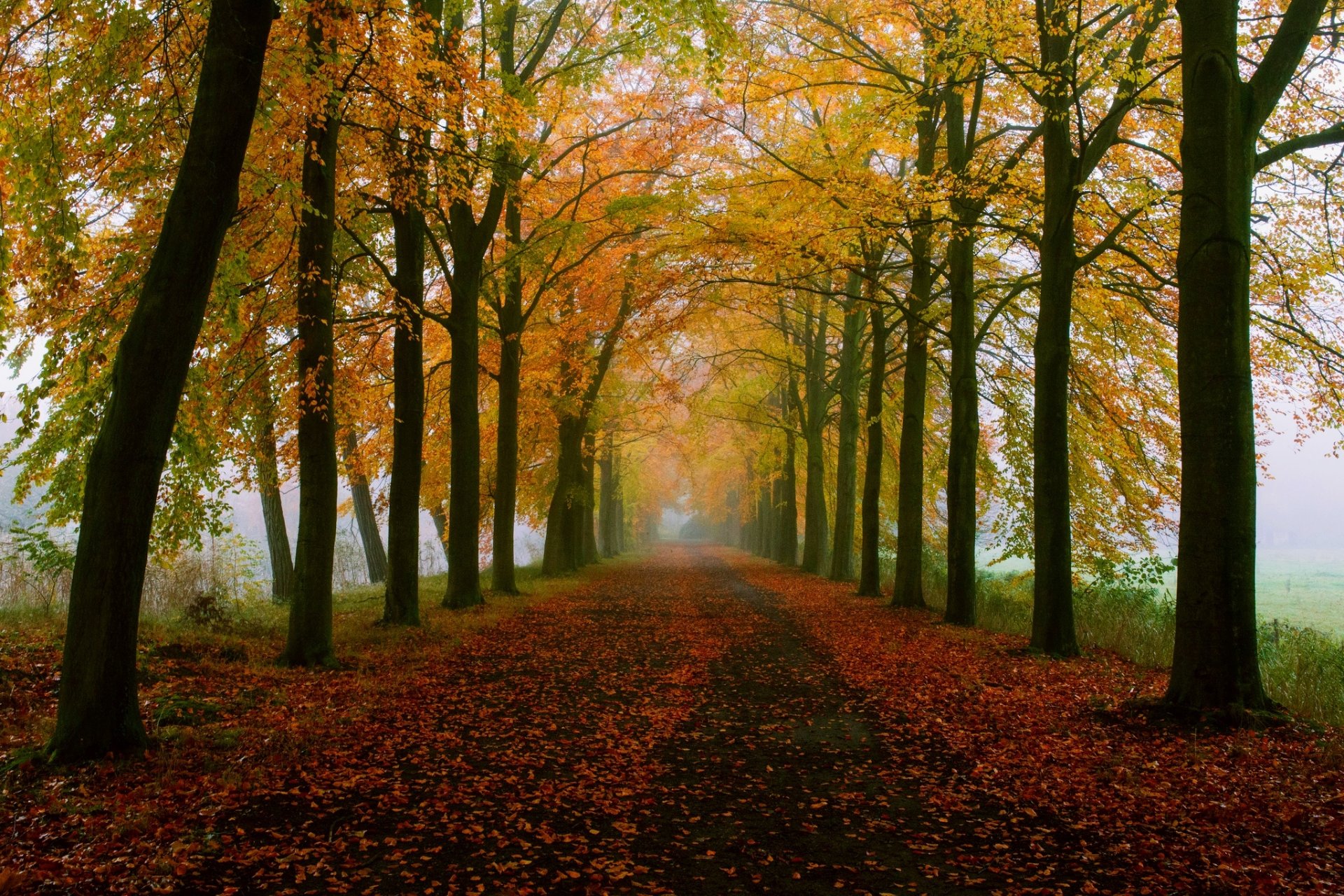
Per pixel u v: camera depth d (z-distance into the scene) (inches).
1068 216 429.1
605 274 765.9
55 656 312.5
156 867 160.1
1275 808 198.7
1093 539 665.6
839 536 981.8
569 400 892.0
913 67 537.3
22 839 167.3
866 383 1106.1
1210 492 284.5
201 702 273.6
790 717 310.8
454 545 641.6
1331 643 477.7
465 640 471.2
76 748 216.1
